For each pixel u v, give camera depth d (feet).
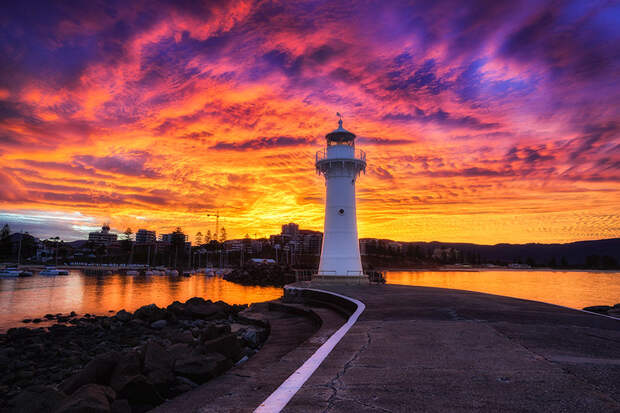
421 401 16.10
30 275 351.05
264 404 16.16
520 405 15.43
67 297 171.42
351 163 104.94
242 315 84.17
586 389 17.47
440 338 29.94
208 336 46.42
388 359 23.68
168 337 71.36
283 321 68.69
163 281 313.53
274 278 337.93
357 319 40.60
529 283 336.29
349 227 103.65
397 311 45.98
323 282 98.78
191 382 33.06
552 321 38.01
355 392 17.53
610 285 303.48
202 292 214.07
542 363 22.30
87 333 80.79
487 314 42.88
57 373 49.60
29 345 66.39
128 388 30.12
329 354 25.32
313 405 15.92
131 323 88.33
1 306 138.31
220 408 17.35
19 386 44.11
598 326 35.19
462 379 19.24
